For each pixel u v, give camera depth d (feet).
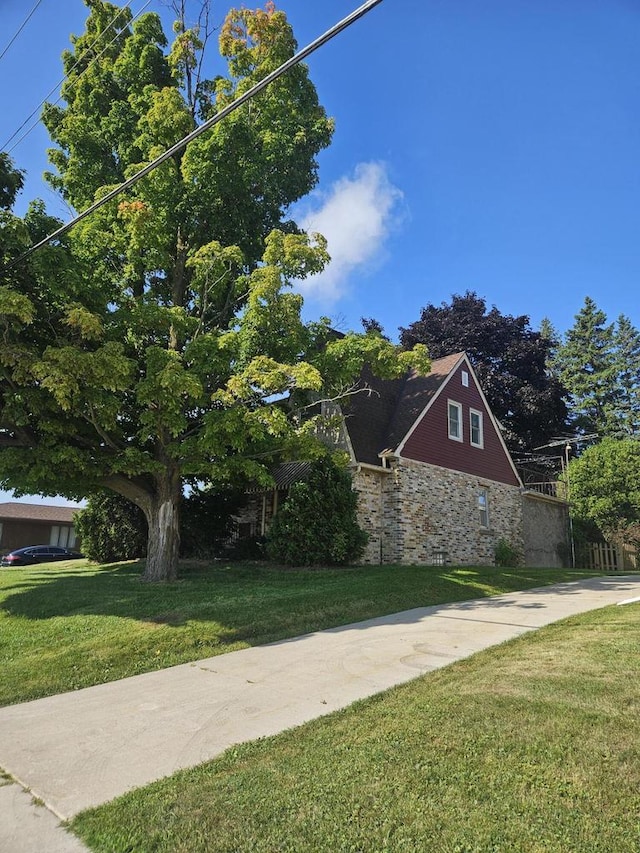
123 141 48.83
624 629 27.27
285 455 45.29
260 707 19.74
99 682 24.49
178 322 41.73
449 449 69.82
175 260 50.62
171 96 44.24
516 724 15.74
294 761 14.83
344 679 22.35
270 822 12.02
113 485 44.83
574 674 19.98
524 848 10.51
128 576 50.19
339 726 17.10
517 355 117.91
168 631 30.14
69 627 32.01
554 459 124.26
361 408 65.92
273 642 29.27
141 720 19.24
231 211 47.42
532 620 32.14
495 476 77.51
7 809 13.69
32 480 38.65
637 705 16.72
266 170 47.80
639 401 160.45
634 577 57.21
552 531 89.15
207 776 14.57
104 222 47.24
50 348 33.17
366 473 60.85
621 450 92.12
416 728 16.14
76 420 41.55
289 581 45.11
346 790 12.99
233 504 67.31
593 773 12.91
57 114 51.24
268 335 44.04
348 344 44.62
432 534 64.59
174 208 45.47
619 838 10.64
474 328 119.34
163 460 45.88
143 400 37.14
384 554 60.95
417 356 44.19
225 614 32.89
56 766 15.93
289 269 43.27
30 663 26.96
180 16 50.26
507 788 12.52
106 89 51.78
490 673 21.02
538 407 115.34
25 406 39.93
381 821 11.68
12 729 19.04
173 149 22.91
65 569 66.33
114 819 12.79
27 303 31.83
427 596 40.34
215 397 39.45
